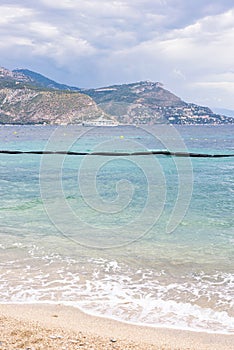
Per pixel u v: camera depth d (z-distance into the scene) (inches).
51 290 351.9
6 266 409.1
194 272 394.0
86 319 297.9
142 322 294.8
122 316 304.5
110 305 323.6
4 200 747.4
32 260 426.9
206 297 337.7
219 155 1595.7
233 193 826.8
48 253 449.1
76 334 262.2
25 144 2178.9
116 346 245.3
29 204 708.0
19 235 519.2
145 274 389.7
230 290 351.3
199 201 738.8
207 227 559.8
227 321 297.4
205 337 272.8
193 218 611.5
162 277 381.7
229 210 665.6
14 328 266.7
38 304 324.5
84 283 367.9
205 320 298.8
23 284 364.8
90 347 240.2
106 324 290.0
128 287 358.6
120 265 413.1
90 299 334.3
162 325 290.5
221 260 426.3
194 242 490.0
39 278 378.9
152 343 256.5
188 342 263.7
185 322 295.4
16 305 322.0
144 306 321.7
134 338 264.5
